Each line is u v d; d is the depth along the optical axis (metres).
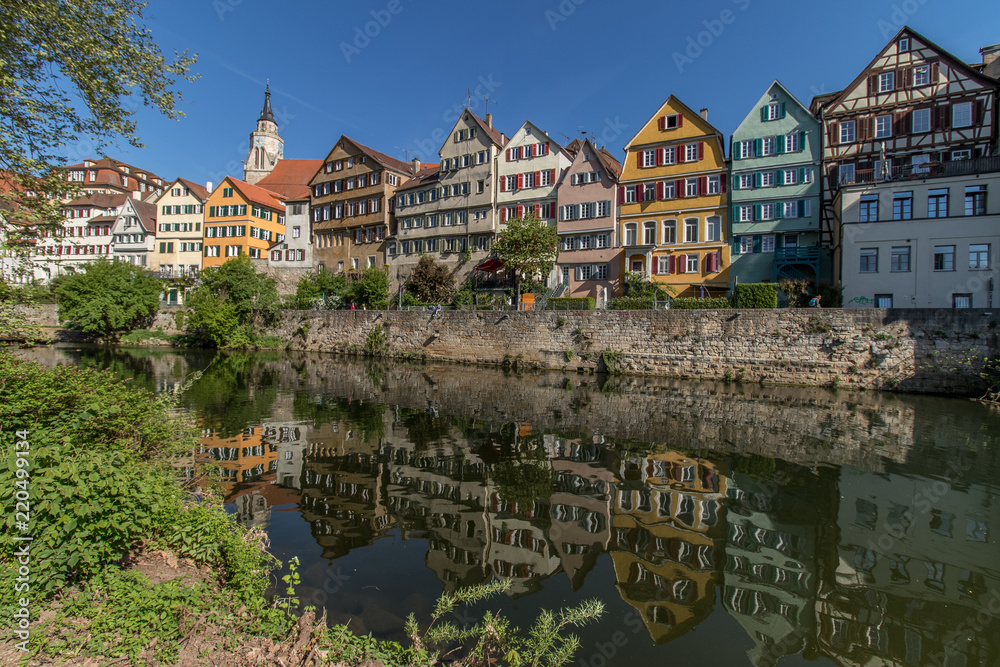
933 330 21.64
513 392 21.56
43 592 4.25
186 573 5.29
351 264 54.44
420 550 6.92
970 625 5.38
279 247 58.84
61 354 35.09
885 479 10.41
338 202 55.28
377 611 5.38
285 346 43.50
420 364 32.75
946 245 25.56
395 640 4.85
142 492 5.44
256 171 91.62
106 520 4.81
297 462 10.98
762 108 33.78
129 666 3.73
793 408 18.28
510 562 6.65
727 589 6.11
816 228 32.16
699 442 13.27
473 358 33.19
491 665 4.50
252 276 45.72
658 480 10.21
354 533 7.42
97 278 45.38
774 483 10.08
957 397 20.75
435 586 5.96
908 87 30.48
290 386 22.34
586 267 39.31
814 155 32.44
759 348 24.61
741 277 34.12
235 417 15.55
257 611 4.85
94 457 5.24
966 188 25.30
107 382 8.75
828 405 18.95
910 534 7.77
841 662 4.77
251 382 23.45
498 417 16.20
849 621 5.48
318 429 14.13
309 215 58.19
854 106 31.59
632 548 7.17
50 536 4.45
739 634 5.19
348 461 11.13
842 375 23.00
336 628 4.84
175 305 49.34
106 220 65.38
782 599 5.90
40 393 6.93
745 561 6.83
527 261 35.62
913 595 6.05
